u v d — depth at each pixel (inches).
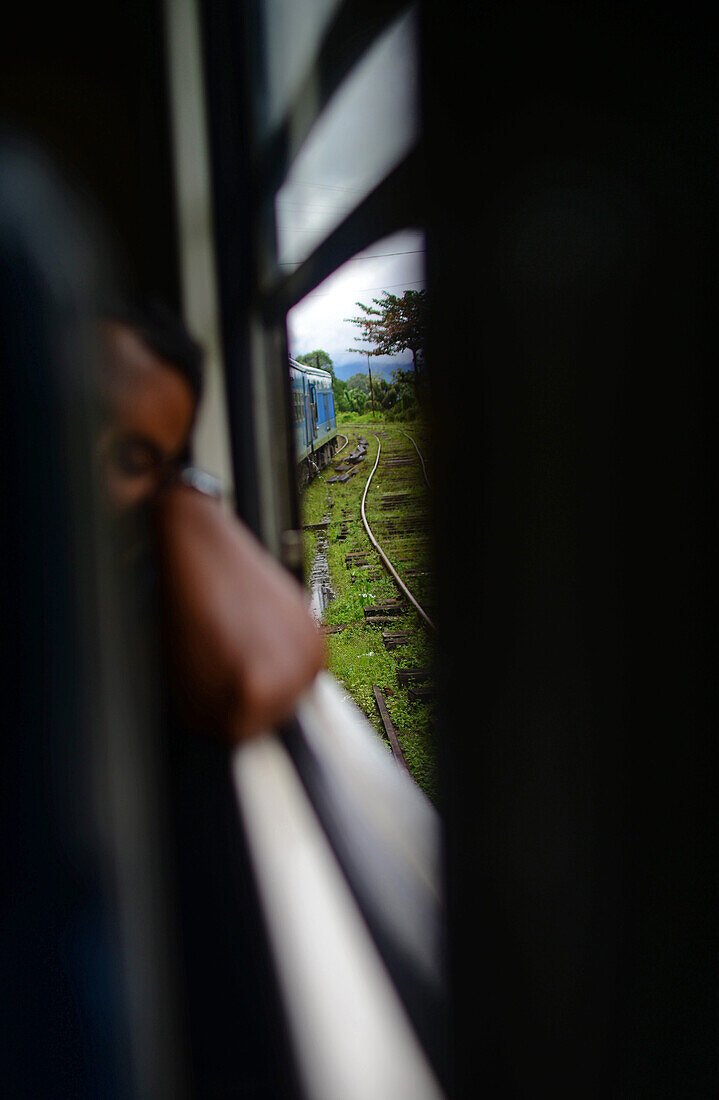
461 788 23.8
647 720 19.6
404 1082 45.4
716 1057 19.6
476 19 20.5
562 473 20.2
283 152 88.8
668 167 17.8
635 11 18.0
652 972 20.3
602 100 18.6
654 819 19.7
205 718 67.6
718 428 17.7
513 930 23.0
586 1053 21.7
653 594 19.1
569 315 19.5
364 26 56.8
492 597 22.3
